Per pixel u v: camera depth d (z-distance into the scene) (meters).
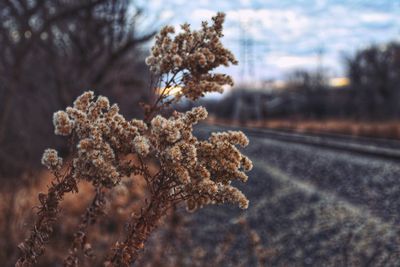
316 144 29.06
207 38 2.50
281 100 97.88
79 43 13.18
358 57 78.31
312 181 16.52
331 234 9.33
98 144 1.97
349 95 78.50
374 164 18.11
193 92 2.43
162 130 2.04
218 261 7.65
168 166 2.05
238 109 87.94
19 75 11.04
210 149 2.19
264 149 30.36
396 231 8.86
